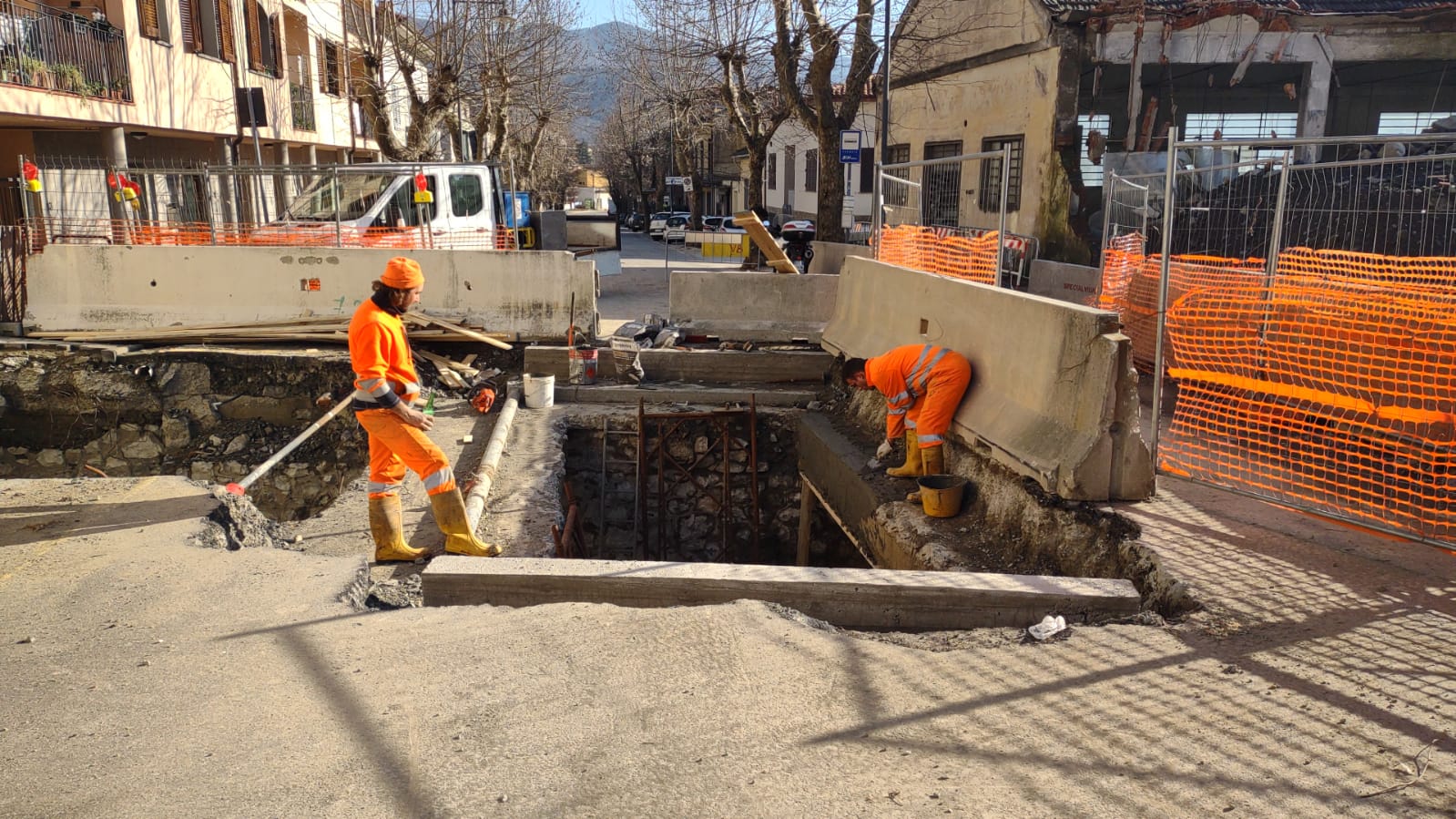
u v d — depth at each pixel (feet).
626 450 30.91
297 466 33.35
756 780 8.98
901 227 34.42
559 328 35.60
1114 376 17.16
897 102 81.76
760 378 34.42
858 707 10.37
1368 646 11.81
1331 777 8.98
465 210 43.14
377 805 8.64
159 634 12.23
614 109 227.20
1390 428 17.94
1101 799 8.64
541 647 11.87
